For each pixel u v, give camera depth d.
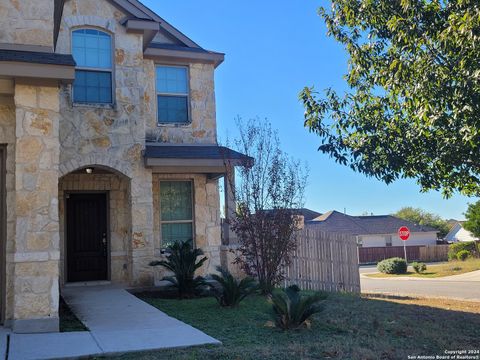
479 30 6.87
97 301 10.07
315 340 6.90
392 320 8.71
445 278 24.44
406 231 31.83
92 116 12.23
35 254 7.31
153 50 14.02
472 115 7.30
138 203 12.48
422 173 8.35
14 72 7.32
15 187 7.48
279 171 12.11
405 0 7.68
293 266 15.59
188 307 9.77
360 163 8.52
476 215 34.72
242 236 11.89
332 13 9.20
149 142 13.80
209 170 13.09
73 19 12.38
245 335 7.22
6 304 7.52
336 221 53.19
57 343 6.48
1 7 8.16
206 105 14.67
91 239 13.70
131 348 6.23
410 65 8.02
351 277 14.28
